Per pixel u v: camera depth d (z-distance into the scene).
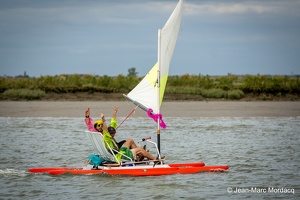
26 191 43.16
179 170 49.41
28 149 65.00
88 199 40.72
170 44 50.22
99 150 49.72
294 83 160.25
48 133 80.69
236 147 66.56
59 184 45.41
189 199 40.72
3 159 58.03
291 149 64.94
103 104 131.12
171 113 113.38
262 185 45.16
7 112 113.19
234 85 166.12
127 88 162.38
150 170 48.62
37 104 130.12
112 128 49.91
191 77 173.12
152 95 50.22
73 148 65.88
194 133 81.06
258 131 83.81
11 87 156.62
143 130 84.50
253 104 135.50
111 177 47.88
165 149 65.31
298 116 109.81
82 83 160.12
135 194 42.12
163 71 50.19
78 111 115.25
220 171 50.66
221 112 115.88
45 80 158.38
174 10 50.06
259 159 57.72
